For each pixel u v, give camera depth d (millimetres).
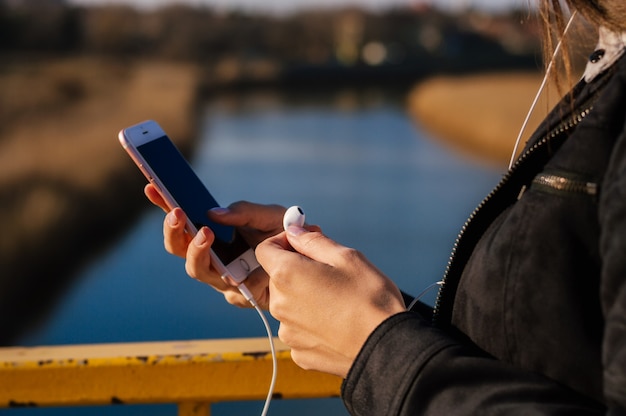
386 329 709
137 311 10430
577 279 666
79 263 15469
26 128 37969
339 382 1229
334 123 62656
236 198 24969
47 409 4367
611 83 691
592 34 822
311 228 1039
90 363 1214
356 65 110000
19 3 97250
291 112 75812
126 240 18281
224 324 8859
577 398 644
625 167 608
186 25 103250
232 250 1097
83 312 11211
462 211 22406
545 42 856
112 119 43812
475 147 43438
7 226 17375
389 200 24672
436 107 60375
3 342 10156
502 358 710
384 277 759
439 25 113250
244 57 106688
